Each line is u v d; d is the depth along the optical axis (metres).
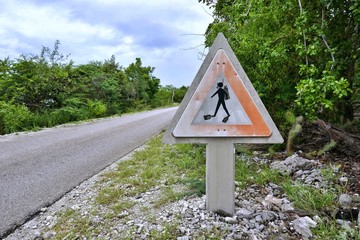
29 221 2.42
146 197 2.77
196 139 2.04
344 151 3.59
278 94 4.47
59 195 3.02
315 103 3.10
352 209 2.04
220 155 2.08
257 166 3.43
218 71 1.99
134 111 21.33
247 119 1.98
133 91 24.20
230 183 2.10
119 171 3.81
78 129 9.35
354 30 3.79
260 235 1.85
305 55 3.55
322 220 1.95
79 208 2.60
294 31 3.83
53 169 4.11
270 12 4.12
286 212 2.14
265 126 1.96
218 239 1.82
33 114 11.09
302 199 2.27
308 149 4.00
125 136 7.50
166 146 5.37
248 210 2.20
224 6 5.90
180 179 3.17
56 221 2.36
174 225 2.03
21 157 4.99
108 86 19.28
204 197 2.53
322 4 3.58
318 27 3.46
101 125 10.63
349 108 4.61
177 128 2.01
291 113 4.14
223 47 1.99
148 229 2.02
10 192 3.13
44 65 14.78
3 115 9.51
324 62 3.75
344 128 4.24
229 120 2.00
